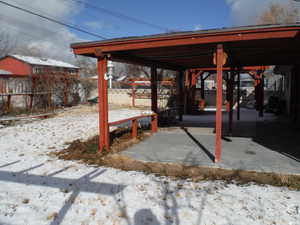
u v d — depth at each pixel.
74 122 11.02
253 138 7.30
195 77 15.20
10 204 3.37
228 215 2.94
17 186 3.97
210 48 5.35
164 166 4.77
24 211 3.19
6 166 5.00
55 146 6.73
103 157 5.45
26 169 4.79
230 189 3.66
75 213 3.11
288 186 3.73
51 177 4.33
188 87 15.23
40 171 4.66
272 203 3.20
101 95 5.77
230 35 4.43
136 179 4.14
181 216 2.95
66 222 2.91
